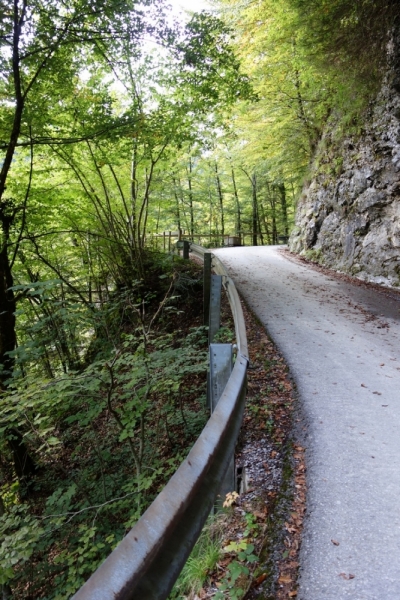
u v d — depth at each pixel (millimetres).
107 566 1077
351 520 2627
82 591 979
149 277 13164
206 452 1840
